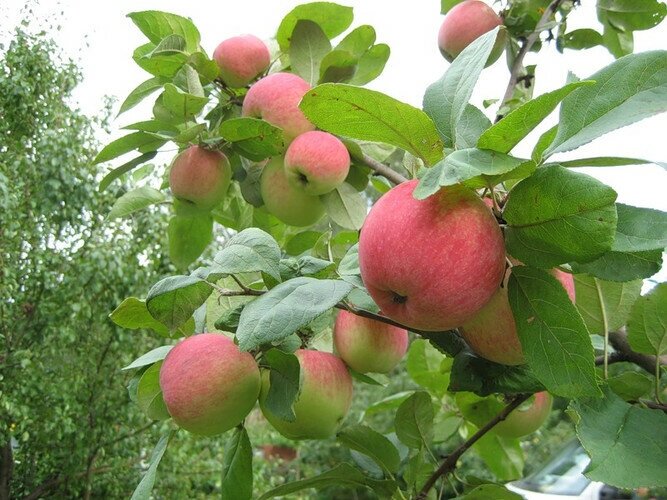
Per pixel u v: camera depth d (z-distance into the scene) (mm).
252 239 349
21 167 1535
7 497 1471
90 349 1575
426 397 450
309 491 2277
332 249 498
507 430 513
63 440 1507
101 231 1574
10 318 1477
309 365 423
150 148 547
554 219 255
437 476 427
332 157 489
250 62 555
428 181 251
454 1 637
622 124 280
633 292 384
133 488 1561
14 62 1550
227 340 385
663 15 610
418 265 267
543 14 570
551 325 271
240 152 513
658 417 289
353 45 560
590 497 1507
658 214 271
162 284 349
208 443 1647
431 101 312
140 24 553
